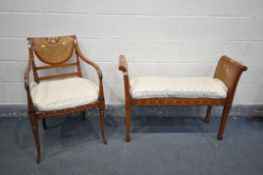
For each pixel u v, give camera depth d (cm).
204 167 152
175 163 156
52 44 169
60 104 143
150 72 199
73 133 188
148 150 168
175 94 157
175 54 192
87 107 153
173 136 186
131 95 158
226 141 180
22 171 148
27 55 187
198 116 214
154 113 213
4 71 192
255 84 206
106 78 200
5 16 172
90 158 160
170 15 177
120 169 150
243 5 175
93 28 180
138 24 180
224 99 162
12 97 204
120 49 189
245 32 185
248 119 212
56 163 155
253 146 175
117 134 187
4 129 191
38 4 170
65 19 176
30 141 177
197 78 178
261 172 149
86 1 170
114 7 173
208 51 192
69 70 195
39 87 159
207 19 179
